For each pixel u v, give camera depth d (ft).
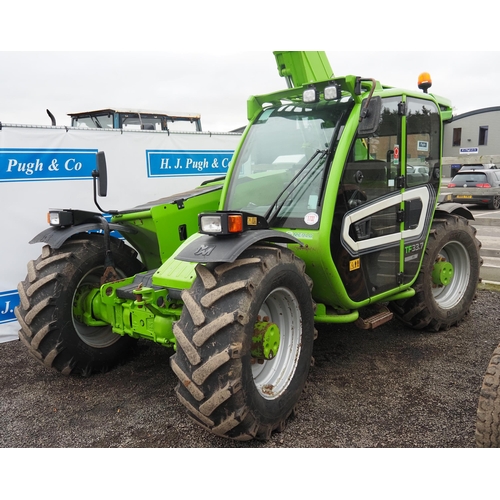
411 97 11.60
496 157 19.53
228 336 7.47
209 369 7.39
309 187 9.71
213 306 7.69
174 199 11.64
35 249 15.40
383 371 11.25
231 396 7.47
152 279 9.68
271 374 8.97
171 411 9.80
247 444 8.47
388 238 11.20
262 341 8.44
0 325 14.75
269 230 8.64
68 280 10.62
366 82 10.09
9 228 14.84
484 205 45.29
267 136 10.66
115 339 11.93
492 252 19.89
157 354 12.80
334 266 9.62
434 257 13.05
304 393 10.23
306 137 10.15
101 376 11.57
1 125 14.44
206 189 12.62
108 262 10.97
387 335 13.61
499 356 7.43
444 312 13.53
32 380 11.52
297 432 8.80
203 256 7.87
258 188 10.44
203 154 19.97
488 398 7.13
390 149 11.00
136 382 11.18
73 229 10.91
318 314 10.42
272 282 8.16
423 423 8.98
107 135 16.93
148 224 11.25
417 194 12.08
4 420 9.66
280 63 12.01
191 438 8.78
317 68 11.96
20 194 15.01
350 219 9.94
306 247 9.48
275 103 10.98
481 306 16.01
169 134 18.70
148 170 18.25
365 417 9.25
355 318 10.44
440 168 13.02
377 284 11.09
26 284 10.69
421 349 12.54
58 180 15.80
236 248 7.80
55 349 10.58
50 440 8.85
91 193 16.67
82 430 9.18
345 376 11.03
